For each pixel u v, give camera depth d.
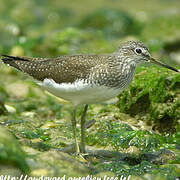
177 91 14.82
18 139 12.73
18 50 23.95
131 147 13.01
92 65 12.02
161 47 26.48
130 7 39.12
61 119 16.27
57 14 35.62
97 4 40.75
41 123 15.43
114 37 30.03
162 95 14.94
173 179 10.79
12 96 18.20
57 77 12.40
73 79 12.05
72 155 12.30
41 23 33.72
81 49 24.97
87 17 32.56
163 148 13.10
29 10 34.91
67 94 12.36
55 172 10.09
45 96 18.64
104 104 17.52
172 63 23.91
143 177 10.80
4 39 27.38
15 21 31.83
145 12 36.59
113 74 12.03
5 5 35.69
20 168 9.50
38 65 13.15
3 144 9.48
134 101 15.63
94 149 13.24
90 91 11.91
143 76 16.02
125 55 12.55
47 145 13.02
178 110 14.58
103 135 14.06
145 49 12.84
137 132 13.71
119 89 12.40
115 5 40.09
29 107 17.23
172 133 14.69
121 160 12.33
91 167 11.42
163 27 29.88
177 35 28.06
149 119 15.20
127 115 15.94
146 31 29.88
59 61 12.74
